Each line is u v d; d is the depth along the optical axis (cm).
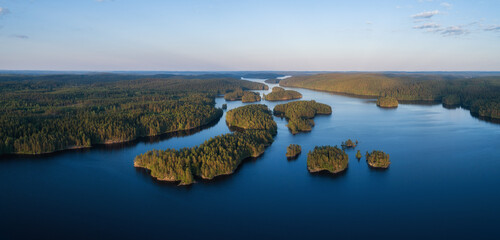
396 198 13562
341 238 10850
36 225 11450
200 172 15350
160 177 15012
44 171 16050
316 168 16225
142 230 11269
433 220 11912
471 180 15162
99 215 12156
